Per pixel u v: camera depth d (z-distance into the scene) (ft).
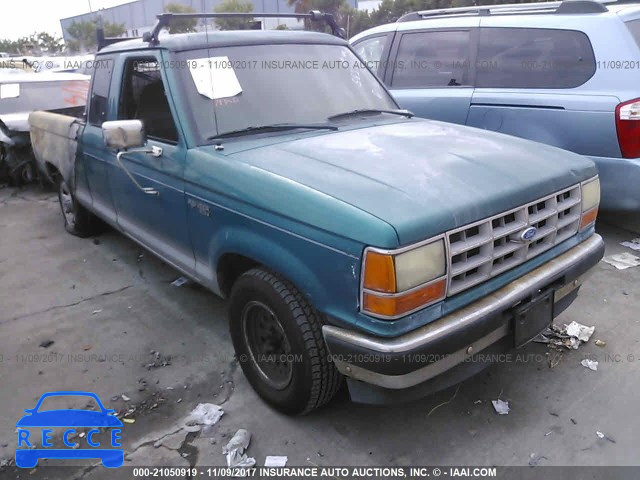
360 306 7.55
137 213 13.01
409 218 7.30
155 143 11.38
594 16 15.61
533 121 16.31
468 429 9.36
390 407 9.96
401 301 7.28
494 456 8.77
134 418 9.98
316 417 9.77
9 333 13.05
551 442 9.00
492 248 8.16
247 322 9.95
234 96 10.93
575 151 15.71
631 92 14.62
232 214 9.36
